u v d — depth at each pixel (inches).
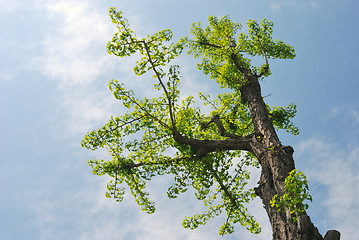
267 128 310.8
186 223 380.8
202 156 335.9
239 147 313.1
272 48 425.7
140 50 301.3
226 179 370.0
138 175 354.6
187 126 358.9
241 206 383.6
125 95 307.0
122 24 294.5
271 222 242.1
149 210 358.3
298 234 204.8
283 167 258.2
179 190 359.3
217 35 470.3
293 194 210.1
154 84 306.8
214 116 362.3
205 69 421.7
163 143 357.7
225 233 384.5
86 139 322.7
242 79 382.0
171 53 296.8
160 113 336.2
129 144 346.0
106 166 345.4
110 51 300.2
